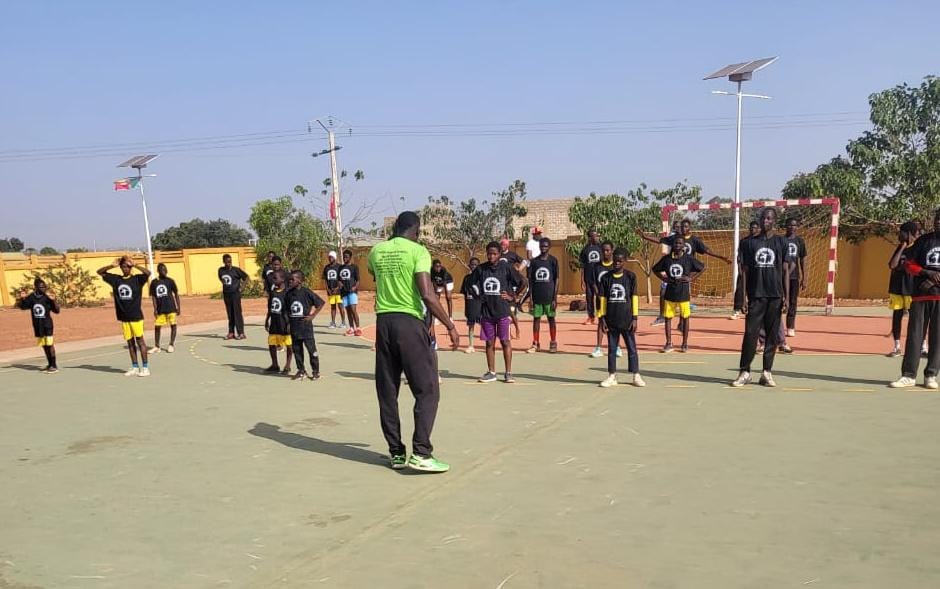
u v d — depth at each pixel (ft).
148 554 13.16
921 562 11.96
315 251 105.50
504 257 41.16
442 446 20.10
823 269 69.77
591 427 21.76
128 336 34.53
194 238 183.32
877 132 64.54
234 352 42.83
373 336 49.96
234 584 11.82
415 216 18.37
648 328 47.55
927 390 26.16
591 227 73.46
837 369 30.71
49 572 12.50
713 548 12.67
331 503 15.66
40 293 36.58
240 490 16.74
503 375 31.60
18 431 23.50
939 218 25.68
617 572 11.80
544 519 14.29
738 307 27.32
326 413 25.13
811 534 13.21
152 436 22.31
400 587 11.50
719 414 23.03
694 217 89.25
